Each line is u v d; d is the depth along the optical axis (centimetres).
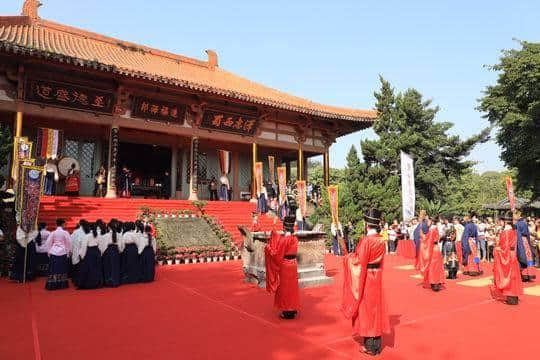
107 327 646
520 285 822
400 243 1867
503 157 2570
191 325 658
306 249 1082
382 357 506
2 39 1568
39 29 2269
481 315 727
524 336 594
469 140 3175
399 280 1142
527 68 2205
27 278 1119
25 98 1814
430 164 3322
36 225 1180
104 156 2391
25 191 1125
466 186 4891
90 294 930
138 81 1989
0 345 555
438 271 969
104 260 1033
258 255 1061
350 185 2541
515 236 838
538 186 2562
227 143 2778
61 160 2108
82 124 2184
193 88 2078
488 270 1379
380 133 3369
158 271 1312
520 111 2395
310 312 752
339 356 510
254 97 2303
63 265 1011
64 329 633
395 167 3250
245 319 698
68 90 1892
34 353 523
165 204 2056
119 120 2081
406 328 639
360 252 526
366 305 520
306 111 2542
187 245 1609
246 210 2309
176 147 2705
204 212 2105
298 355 513
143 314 736
